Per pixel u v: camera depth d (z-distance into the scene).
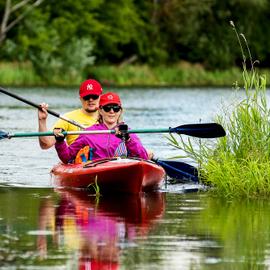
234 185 27.89
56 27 131.38
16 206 25.31
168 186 29.84
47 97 88.19
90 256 18.77
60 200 26.58
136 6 148.38
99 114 29.62
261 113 29.38
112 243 20.03
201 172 30.19
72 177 29.05
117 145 29.52
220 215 23.84
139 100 85.94
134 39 144.62
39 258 18.58
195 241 20.28
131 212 24.36
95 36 139.38
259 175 27.78
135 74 134.62
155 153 38.66
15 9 126.88
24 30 127.00
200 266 17.95
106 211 24.48
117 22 142.62
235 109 31.33
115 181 28.11
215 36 145.38
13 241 20.20
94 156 29.62
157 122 55.06
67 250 19.30
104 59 143.88
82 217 23.42
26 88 108.12
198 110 68.44
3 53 125.12
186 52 148.00
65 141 30.70
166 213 24.17
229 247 19.69
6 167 34.81
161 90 111.62
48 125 54.41
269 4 149.50
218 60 143.50
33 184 30.25
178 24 146.00
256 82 29.28
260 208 25.12
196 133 29.44
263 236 20.88
